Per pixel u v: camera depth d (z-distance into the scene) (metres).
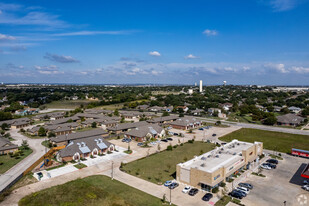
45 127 120.62
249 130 125.06
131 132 106.75
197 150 88.00
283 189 55.06
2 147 83.06
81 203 47.69
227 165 58.31
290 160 78.06
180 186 56.28
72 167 68.88
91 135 103.12
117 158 77.38
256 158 73.88
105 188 54.69
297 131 120.88
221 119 162.88
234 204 47.84
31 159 76.75
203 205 47.09
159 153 83.44
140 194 51.75
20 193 52.47
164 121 144.50
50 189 54.09
